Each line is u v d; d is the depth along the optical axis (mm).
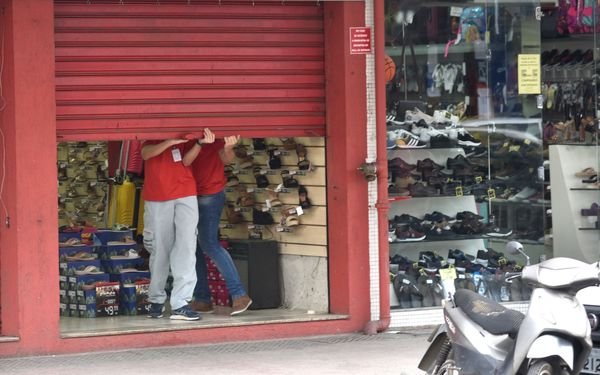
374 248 22000
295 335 21547
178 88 21031
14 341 19594
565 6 25781
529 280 15344
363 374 18500
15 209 19594
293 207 22844
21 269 19594
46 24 19656
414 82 23266
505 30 24047
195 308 23016
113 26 20531
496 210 24000
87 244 23406
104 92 20516
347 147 21766
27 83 19562
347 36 21672
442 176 23469
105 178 26922
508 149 24094
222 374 18453
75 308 22453
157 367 18922
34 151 19625
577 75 26016
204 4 21125
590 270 15000
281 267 23516
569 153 25984
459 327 15883
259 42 21562
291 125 21891
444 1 23500
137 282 22594
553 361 15273
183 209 21578
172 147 21547
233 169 24594
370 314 22000
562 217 25922
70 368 18812
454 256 23516
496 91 24047
